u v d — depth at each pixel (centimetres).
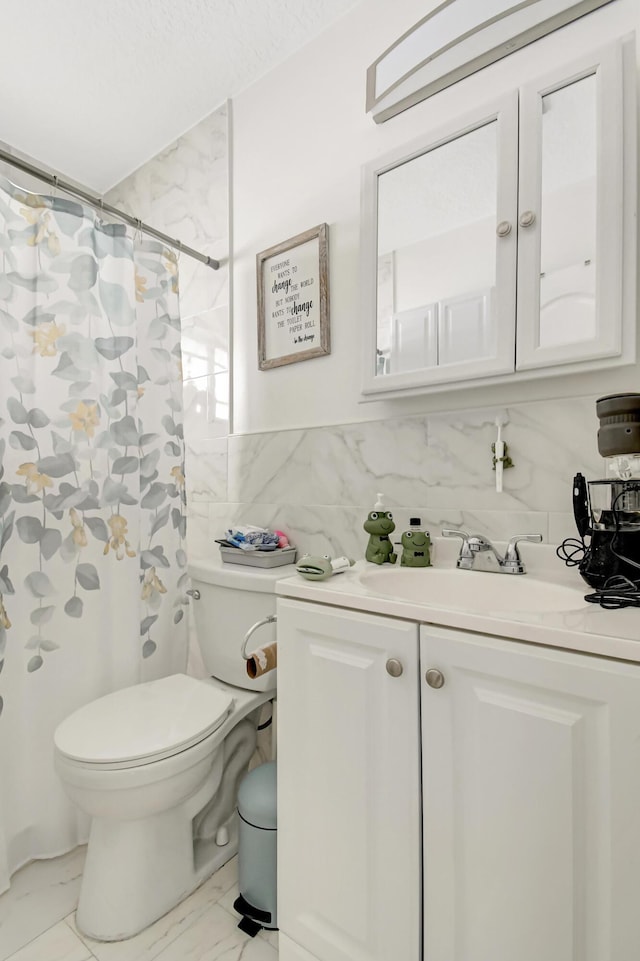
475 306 111
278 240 162
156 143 199
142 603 159
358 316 142
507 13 114
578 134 99
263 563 141
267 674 135
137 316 161
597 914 64
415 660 80
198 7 141
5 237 129
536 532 110
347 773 88
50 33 149
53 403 138
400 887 82
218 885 126
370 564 122
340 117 147
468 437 121
